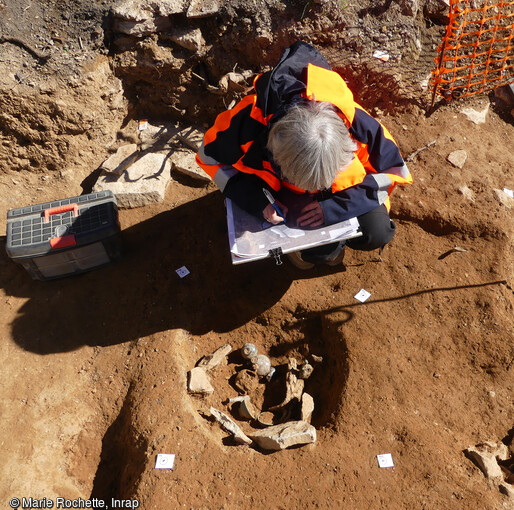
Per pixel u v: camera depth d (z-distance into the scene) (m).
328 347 3.30
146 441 2.90
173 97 4.10
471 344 3.15
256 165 2.78
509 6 4.21
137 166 3.95
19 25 3.88
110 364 3.27
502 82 4.19
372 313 3.28
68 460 3.00
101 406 3.16
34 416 3.08
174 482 2.76
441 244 3.51
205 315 3.45
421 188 3.68
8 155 3.97
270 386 3.24
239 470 2.80
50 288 3.56
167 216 3.82
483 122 4.06
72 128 3.94
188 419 2.96
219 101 4.07
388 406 2.97
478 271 3.38
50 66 3.81
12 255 3.28
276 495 2.72
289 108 2.48
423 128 3.98
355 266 3.48
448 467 2.75
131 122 4.18
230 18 3.86
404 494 2.69
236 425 2.96
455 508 2.63
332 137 2.34
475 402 2.98
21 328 3.39
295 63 2.69
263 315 3.43
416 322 3.23
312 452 2.85
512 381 3.04
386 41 3.93
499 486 2.68
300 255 3.31
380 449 2.84
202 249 3.65
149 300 3.48
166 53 3.92
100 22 3.89
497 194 3.63
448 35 3.78
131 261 3.64
